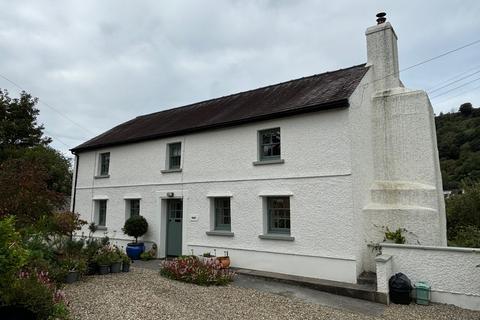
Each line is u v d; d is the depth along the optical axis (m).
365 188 9.80
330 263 9.02
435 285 7.52
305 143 9.88
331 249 9.05
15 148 22.27
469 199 16.64
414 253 7.84
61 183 23.11
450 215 16.73
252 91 14.80
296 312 6.54
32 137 24.52
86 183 16.55
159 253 12.99
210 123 12.01
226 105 14.12
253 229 10.60
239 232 10.91
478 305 7.01
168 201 13.48
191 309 6.39
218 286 8.54
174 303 6.72
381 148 10.46
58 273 7.77
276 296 7.73
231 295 7.64
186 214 12.42
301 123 10.04
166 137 13.52
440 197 10.34
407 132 10.09
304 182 9.75
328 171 9.35
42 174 9.85
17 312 4.63
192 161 12.55
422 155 9.77
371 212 9.56
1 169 9.61
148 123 16.61
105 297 6.91
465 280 7.21
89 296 6.95
